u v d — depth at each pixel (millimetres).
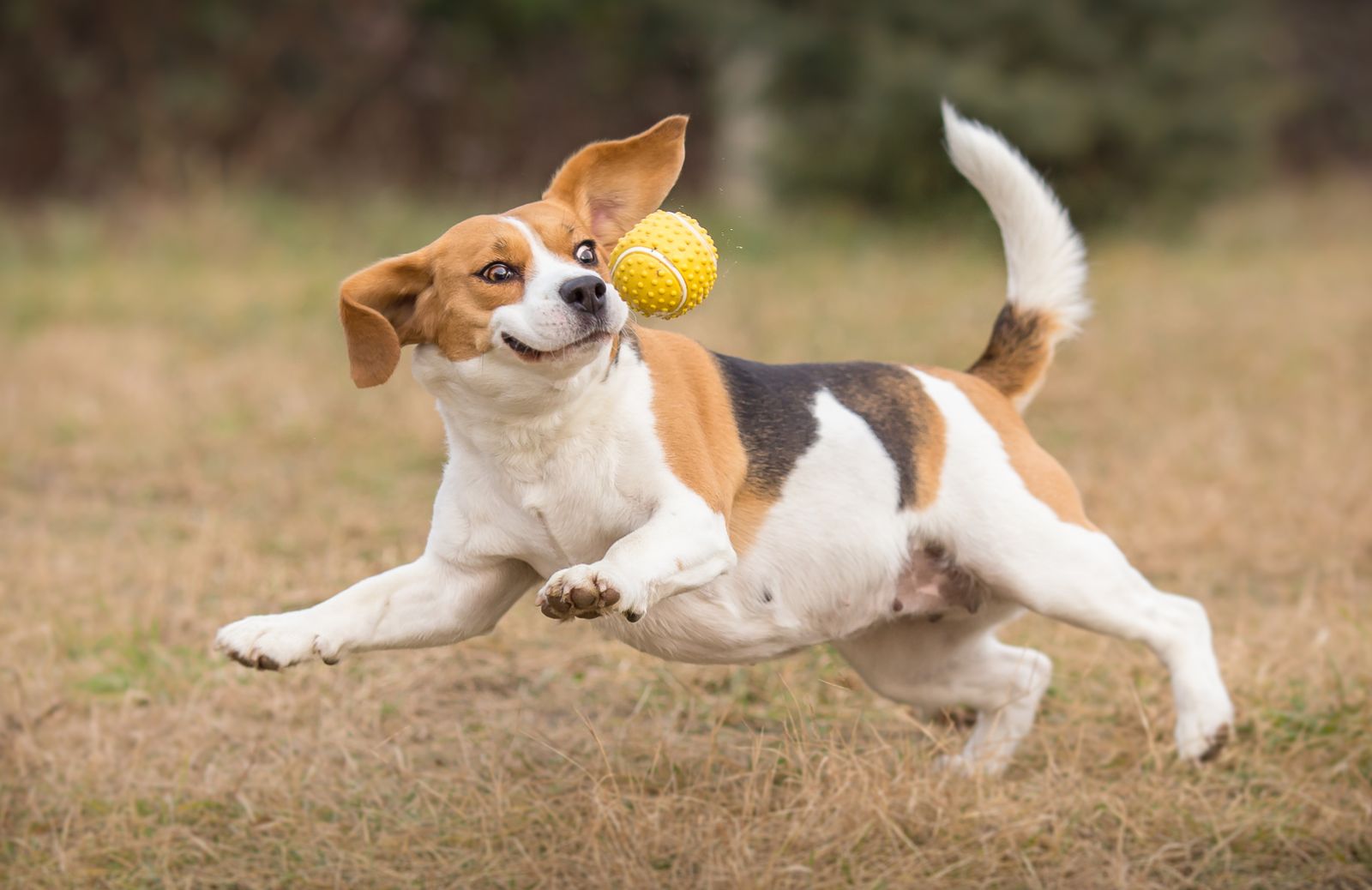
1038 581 6641
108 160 29359
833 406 6508
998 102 25547
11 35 29359
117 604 9086
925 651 7188
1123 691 7727
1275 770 6895
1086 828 6391
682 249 5941
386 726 7578
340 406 14281
